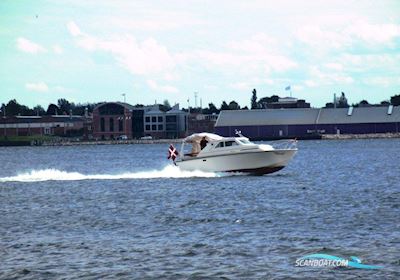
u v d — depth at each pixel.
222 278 52.97
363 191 104.12
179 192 104.50
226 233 68.94
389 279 52.06
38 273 55.34
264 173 120.88
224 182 114.88
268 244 63.12
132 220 79.31
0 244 65.81
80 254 60.94
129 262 57.94
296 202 91.06
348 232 68.00
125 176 132.88
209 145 121.25
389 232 67.50
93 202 97.50
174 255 59.88
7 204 98.12
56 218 82.94
